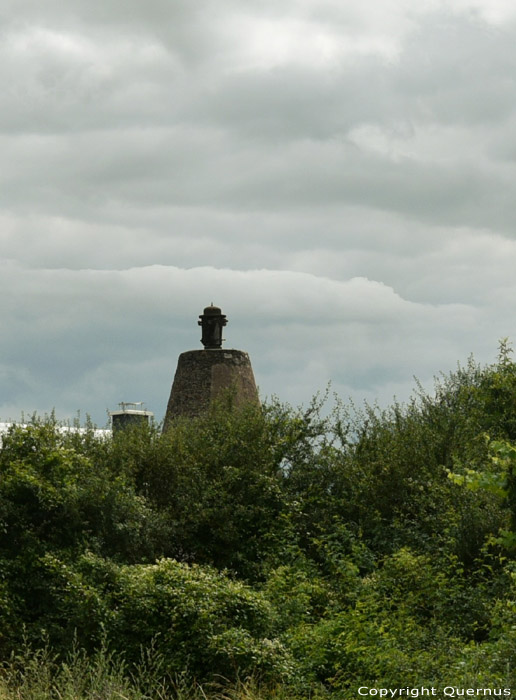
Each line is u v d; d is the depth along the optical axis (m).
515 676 18.45
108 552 27.94
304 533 34.38
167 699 21.03
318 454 37.09
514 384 27.38
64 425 35.47
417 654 20.77
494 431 28.47
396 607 26.17
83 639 23.27
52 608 24.92
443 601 25.59
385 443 37.09
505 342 27.95
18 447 28.23
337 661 22.42
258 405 38.25
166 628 23.08
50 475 27.69
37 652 22.45
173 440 35.28
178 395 48.34
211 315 49.56
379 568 31.31
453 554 29.45
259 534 33.03
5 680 21.58
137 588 23.80
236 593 23.95
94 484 28.41
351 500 35.06
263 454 35.66
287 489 35.28
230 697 21.20
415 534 31.22
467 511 30.06
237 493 33.66
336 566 28.97
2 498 26.36
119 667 21.91
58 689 21.02
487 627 24.30
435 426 37.38
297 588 27.31
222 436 36.25
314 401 38.25
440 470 34.41
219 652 21.95
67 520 27.17
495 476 20.64
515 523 21.23
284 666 21.84
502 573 27.48
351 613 23.78
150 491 33.88
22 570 25.34
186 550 32.06
